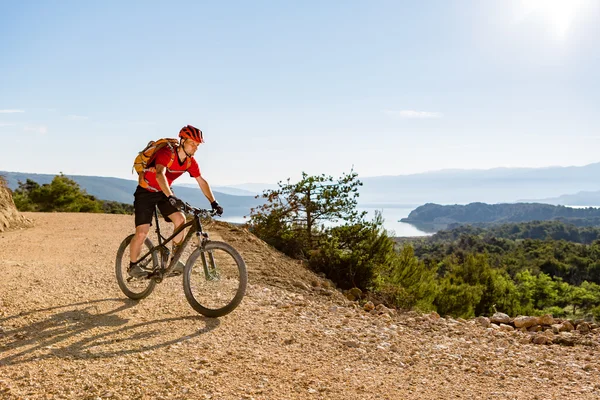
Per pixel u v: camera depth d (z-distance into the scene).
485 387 3.79
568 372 4.25
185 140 5.18
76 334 4.55
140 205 5.39
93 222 15.66
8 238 11.36
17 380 3.45
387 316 6.34
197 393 3.35
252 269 8.50
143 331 4.73
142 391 3.35
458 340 5.29
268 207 13.92
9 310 5.20
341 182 13.19
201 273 5.41
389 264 12.62
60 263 8.37
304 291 7.62
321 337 4.90
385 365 4.24
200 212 5.23
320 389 3.54
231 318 5.29
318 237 13.18
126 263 6.04
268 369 3.89
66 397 3.21
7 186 14.60
